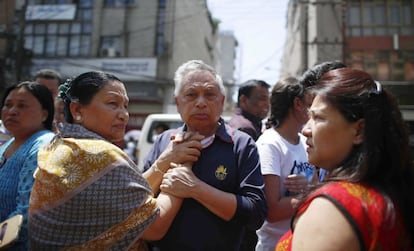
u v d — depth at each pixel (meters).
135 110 15.02
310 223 0.95
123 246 1.32
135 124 14.94
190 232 1.58
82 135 1.43
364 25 14.04
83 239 1.29
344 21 13.57
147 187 1.41
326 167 1.13
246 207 1.56
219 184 1.64
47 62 15.40
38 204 1.34
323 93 1.09
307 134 1.19
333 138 1.07
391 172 1.01
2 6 15.17
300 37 16.89
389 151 1.02
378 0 14.06
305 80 2.04
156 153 1.91
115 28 15.70
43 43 15.84
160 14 15.67
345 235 0.90
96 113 1.51
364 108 1.03
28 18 15.88
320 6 14.30
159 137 1.99
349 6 14.20
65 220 1.30
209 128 1.75
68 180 1.30
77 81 1.55
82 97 1.52
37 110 2.21
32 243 1.34
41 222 1.32
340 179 1.02
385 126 1.03
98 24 15.77
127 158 1.40
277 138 2.11
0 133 2.88
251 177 1.66
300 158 2.12
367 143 1.01
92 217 1.30
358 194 0.95
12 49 13.84
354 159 1.03
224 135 1.74
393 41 13.73
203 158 1.69
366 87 1.06
